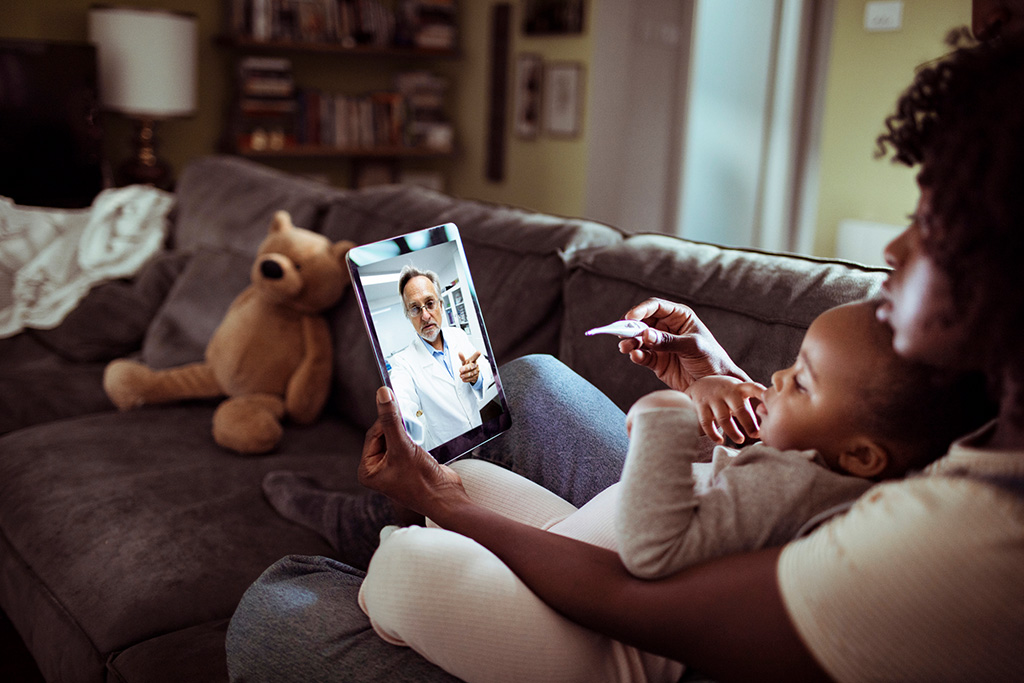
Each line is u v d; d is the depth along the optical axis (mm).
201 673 1014
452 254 1018
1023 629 482
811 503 653
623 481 677
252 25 4012
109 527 1330
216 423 1665
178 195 2652
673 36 4570
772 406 735
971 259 514
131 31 3244
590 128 4258
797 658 553
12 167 2912
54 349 2191
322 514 1323
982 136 511
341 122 4438
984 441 576
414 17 4547
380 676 742
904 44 3672
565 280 1447
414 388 938
